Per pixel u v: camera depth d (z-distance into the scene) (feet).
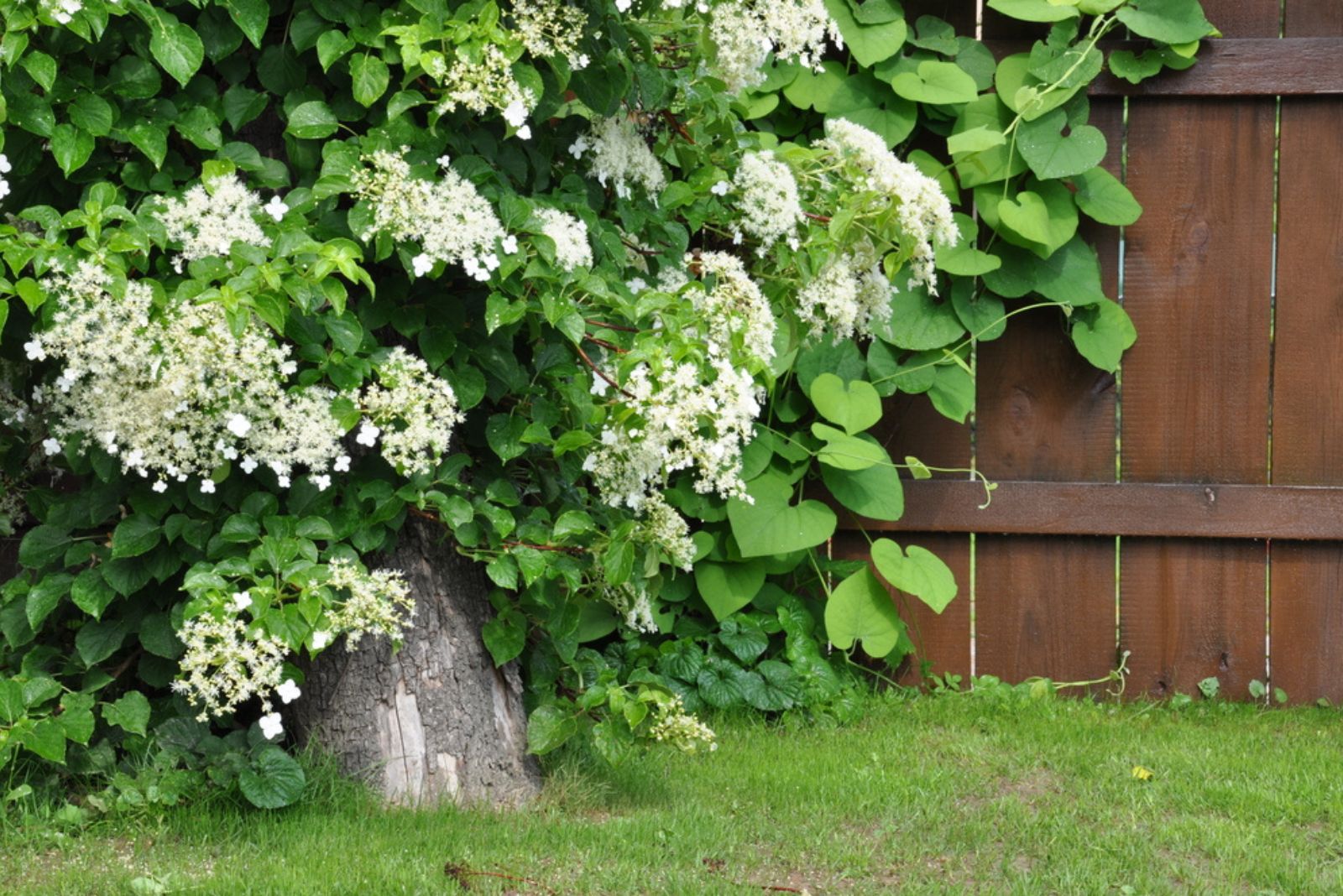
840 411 13.65
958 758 12.04
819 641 14.60
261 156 9.82
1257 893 8.61
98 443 9.29
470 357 9.74
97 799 9.45
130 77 8.97
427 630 10.17
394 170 8.55
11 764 9.72
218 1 8.89
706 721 13.21
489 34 8.68
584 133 10.66
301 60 9.51
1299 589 14.49
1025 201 13.91
